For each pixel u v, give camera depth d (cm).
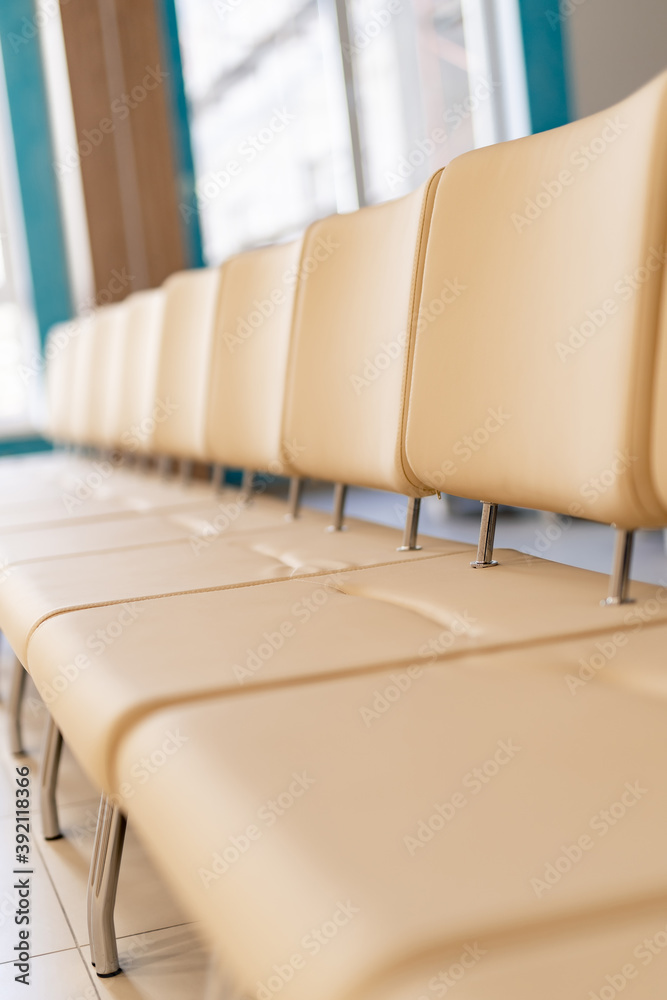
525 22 362
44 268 445
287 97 411
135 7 407
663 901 41
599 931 39
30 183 439
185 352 236
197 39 413
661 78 86
